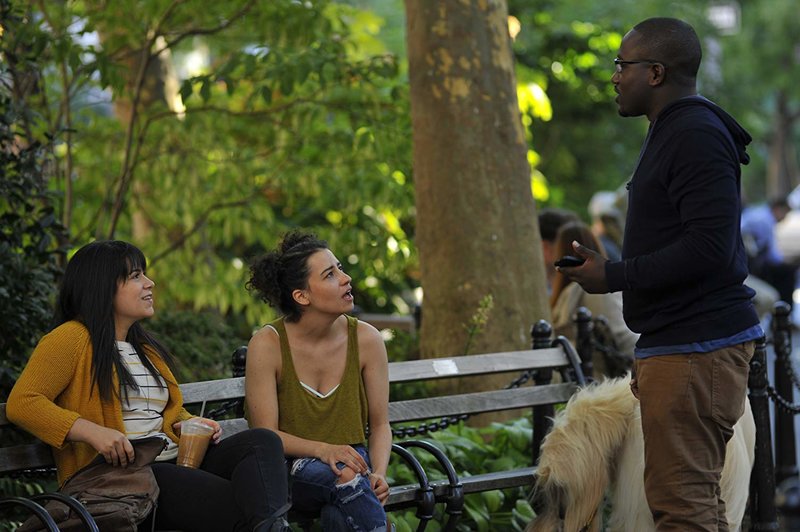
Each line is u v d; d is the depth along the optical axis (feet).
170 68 37.06
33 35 25.68
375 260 34.01
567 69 65.00
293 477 17.01
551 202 60.49
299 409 17.83
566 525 19.19
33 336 21.29
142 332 17.43
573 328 28.17
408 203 32.60
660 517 16.99
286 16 30.32
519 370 22.26
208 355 27.81
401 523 20.24
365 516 16.67
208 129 32.68
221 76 28.89
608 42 64.80
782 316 27.99
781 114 153.99
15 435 20.62
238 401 19.16
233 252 41.68
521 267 27.71
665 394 16.80
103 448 15.69
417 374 20.79
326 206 35.01
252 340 18.06
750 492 23.34
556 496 19.42
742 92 106.52
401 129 31.73
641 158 17.17
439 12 27.84
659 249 16.78
